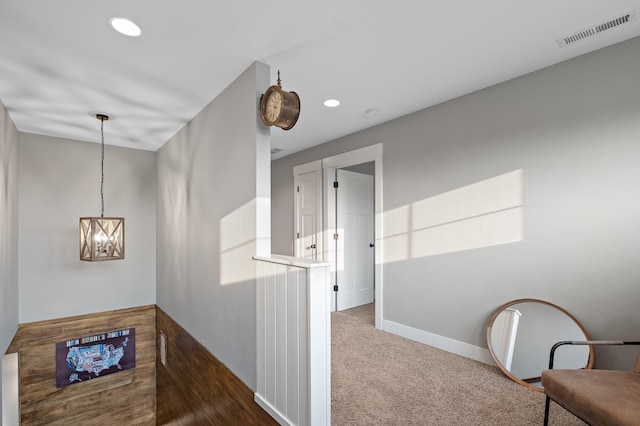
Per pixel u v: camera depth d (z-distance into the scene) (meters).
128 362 4.20
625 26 1.79
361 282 4.66
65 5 1.56
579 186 2.10
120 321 4.16
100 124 3.32
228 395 2.35
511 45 1.98
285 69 2.25
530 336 2.26
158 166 4.38
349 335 3.20
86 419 3.88
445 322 2.81
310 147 4.48
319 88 2.57
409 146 3.14
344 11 1.65
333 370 2.42
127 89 2.52
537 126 2.29
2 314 2.70
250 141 2.14
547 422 1.70
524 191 2.34
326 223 4.23
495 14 1.69
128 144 4.16
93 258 2.95
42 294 3.67
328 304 1.68
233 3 1.57
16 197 3.38
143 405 4.27
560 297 2.16
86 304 3.96
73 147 3.90
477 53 2.07
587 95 2.07
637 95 1.89
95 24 1.72
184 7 1.60
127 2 1.55
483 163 2.57
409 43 1.95
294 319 1.71
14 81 2.36
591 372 1.68
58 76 2.30
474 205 2.62
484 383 2.22
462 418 1.84
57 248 3.78
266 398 1.94
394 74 2.35
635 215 1.89
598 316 2.01
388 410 1.92
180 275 3.44
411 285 3.09
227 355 2.40
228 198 2.43
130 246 4.27
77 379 3.85
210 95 2.63
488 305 2.52
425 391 2.12
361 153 3.65
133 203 4.31
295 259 1.88
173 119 3.19
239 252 2.26
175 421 3.48
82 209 3.95
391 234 3.29
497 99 2.50
